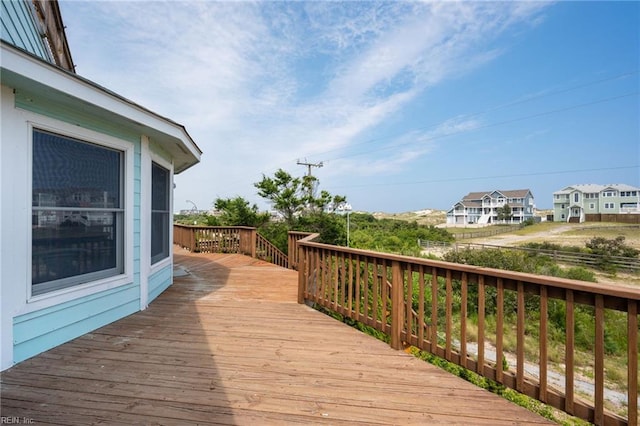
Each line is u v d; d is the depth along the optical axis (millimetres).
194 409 1837
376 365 2471
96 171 3201
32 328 2531
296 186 14797
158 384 2119
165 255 5184
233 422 1723
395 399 1989
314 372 2336
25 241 2465
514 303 8914
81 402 1888
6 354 2314
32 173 2551
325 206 15266
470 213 57531
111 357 2537
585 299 1668
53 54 5449
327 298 3830
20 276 2432
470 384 2209
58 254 2811
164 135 3957
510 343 7621
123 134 3498
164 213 5090
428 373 2357
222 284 5523
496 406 1936
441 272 2453
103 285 3264
